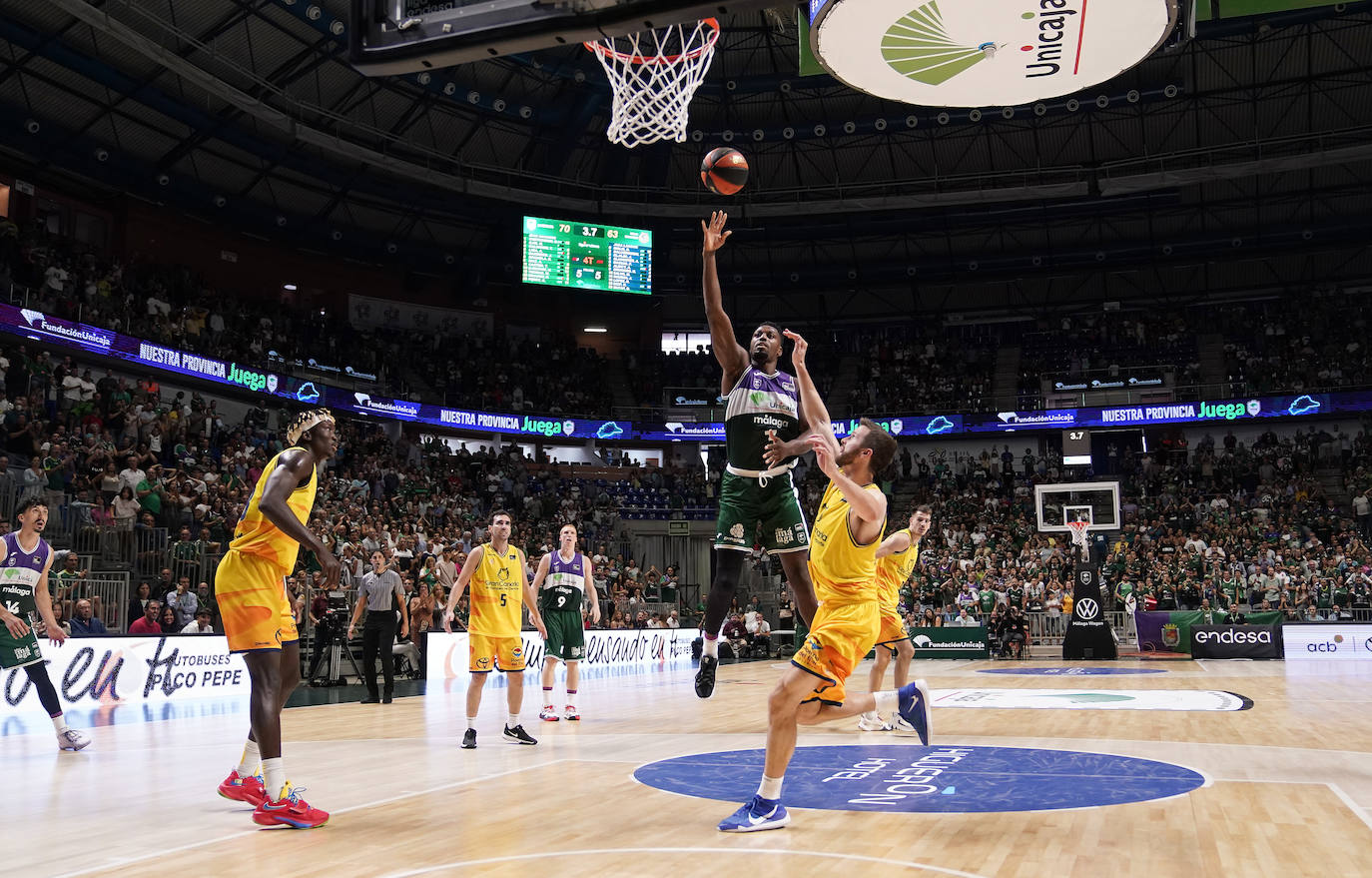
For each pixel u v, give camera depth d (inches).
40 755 295.3
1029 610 952.9
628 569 1055.0
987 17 286.7
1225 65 1104.2
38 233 927.7
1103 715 386.9
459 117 1153.4
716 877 148.9
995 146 1251.8
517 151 1227.9
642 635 874.8
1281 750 285.6
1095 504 866.1
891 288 1517.0
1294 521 1085.1
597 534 1173.7
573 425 1307.8
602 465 1346.0
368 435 1184.2
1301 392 1210.6
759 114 1216.8
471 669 309.3
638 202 1300.4
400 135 1131.9
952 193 1218.0
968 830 180.2
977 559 1055.0
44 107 936.9
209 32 900.6
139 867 156.9
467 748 305.6
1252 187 1286.9
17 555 302.8
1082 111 1142.3
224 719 404.5
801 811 199.2
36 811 205.8
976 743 307.3
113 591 569.9
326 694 540.7
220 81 887.1
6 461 646.5
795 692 185.5
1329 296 1385.3
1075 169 1182.9
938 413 1348.4
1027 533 1143.6
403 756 288.8
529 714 420.8
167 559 626.5
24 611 304.7
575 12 239.3
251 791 206.8
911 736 328.5
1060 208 1317.7
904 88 342.3
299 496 204.7
